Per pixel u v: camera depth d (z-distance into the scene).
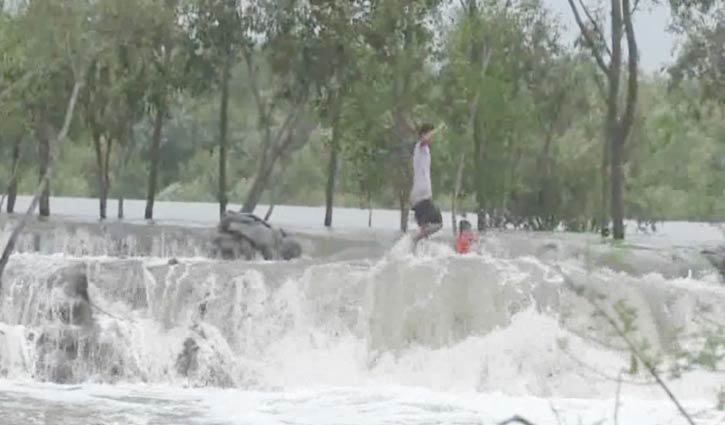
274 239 95.94
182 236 123.12
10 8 63.12
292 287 71.31
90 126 163.25
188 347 67.69
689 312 65.88
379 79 150.88
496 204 166.75
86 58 65.81
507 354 66.62
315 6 146.88
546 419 55.12
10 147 165.25
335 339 69.81
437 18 152.38
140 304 71.00
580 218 189.75
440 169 156.12
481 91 151.25
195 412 55.59
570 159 190.75
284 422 53.41
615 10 141.38
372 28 147.62
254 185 156.50
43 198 164.75
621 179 133.38
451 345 68.56
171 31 145.50
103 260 74.69
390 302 70.44
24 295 70.31
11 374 64.50
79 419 53.00
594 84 186.62
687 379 59.31
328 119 154.25
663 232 181.00
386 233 151.50
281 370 67.69
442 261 72.44
